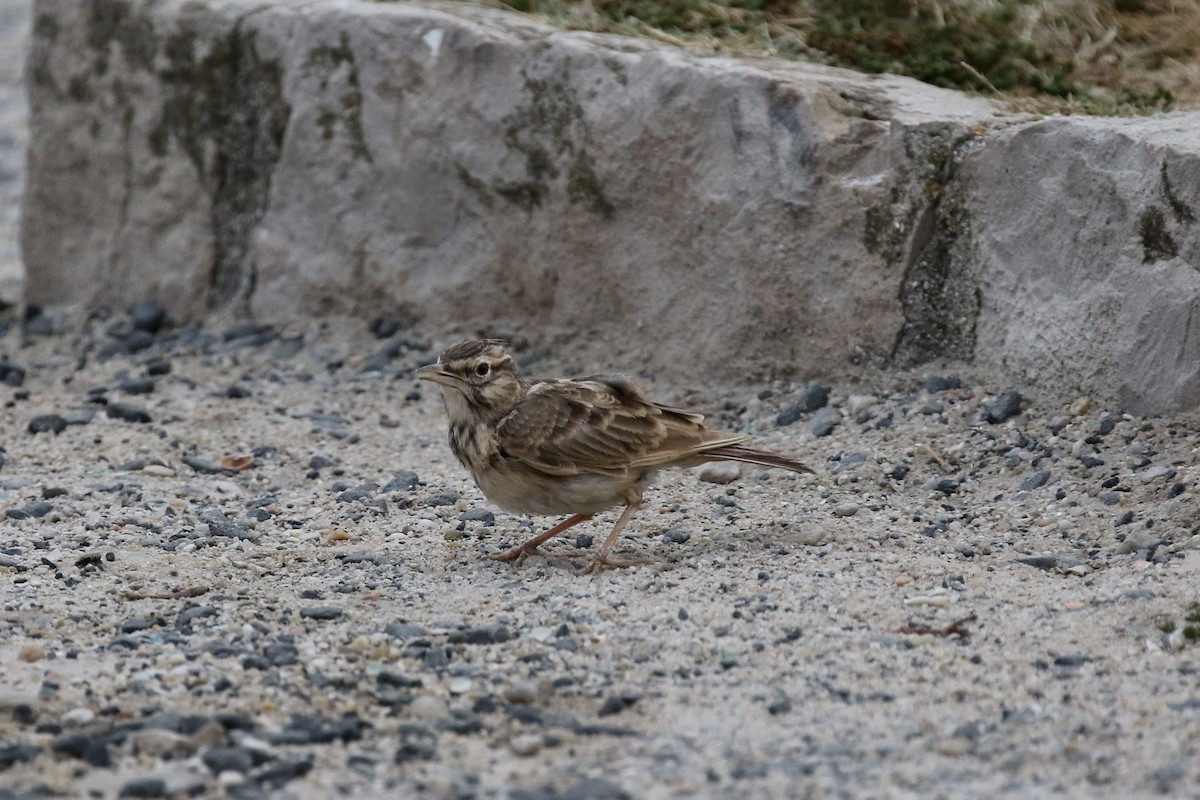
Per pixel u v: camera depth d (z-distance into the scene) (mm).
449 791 7418
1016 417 13211
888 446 13219
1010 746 7766
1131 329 12492
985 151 13570
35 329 18609
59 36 18766
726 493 12844
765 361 14688
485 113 16000
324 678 9000
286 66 17234
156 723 8242
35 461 14578
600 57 15297
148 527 12438
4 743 8078
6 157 28172
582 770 7660
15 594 10594
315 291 17438
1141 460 11945
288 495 13516
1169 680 8539
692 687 8773
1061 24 16016
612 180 15289
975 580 10352
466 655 9359
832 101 14250
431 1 17219
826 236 14172
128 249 18625
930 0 16125
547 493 10961
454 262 16578
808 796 7230
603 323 15828
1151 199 12281
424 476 13828
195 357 17328
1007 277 13492
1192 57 15477
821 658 9133
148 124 18234
